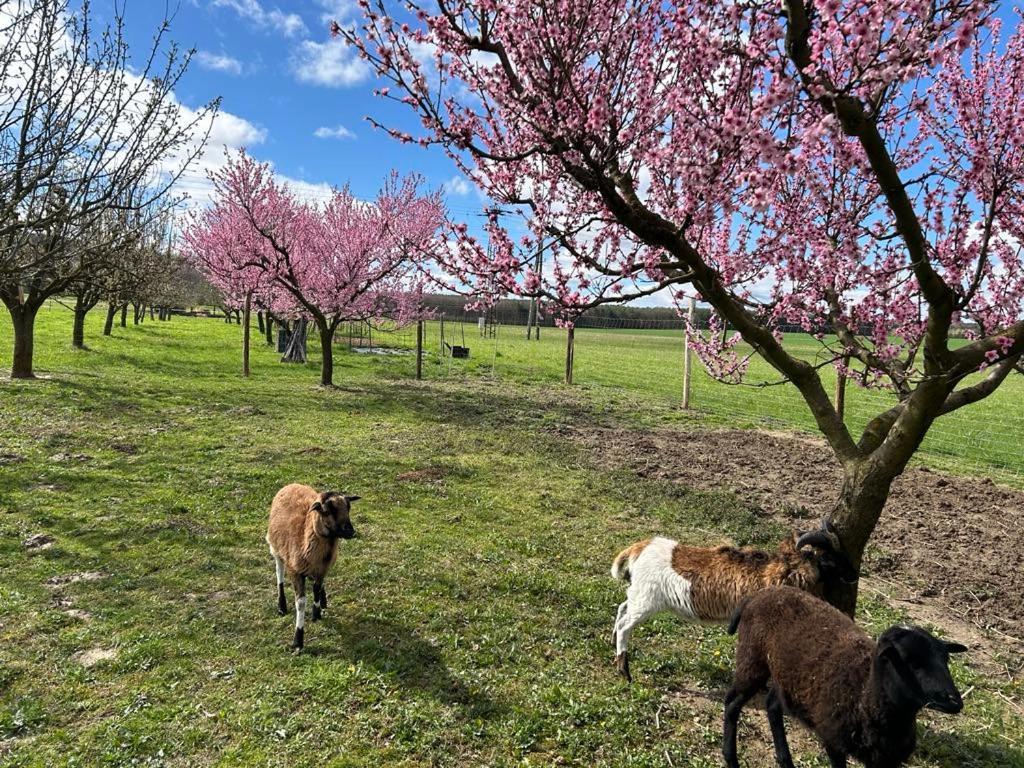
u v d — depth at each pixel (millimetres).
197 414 15336
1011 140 5273
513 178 6293
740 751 4637
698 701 5254
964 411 21984
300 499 6250
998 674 5738
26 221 6180
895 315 6547
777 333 8344
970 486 11578
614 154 4680
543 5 4332
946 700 3281
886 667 3555
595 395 22312
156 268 16094
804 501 10406
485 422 16078
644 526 9156
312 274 22266
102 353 25172
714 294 5113
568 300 5457
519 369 29625
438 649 5766
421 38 5098
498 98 4977
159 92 6656
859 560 5449
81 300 25828
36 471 10148
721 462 12844
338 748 4414
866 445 5633
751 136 3861
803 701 4047
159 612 6195
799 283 6312
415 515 9258
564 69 4441
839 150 5129
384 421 15688
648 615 5527
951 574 7773
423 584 7047
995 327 7020
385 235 22984
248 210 20938
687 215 4496
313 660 5516
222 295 46469
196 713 4723
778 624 4305
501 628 6184
